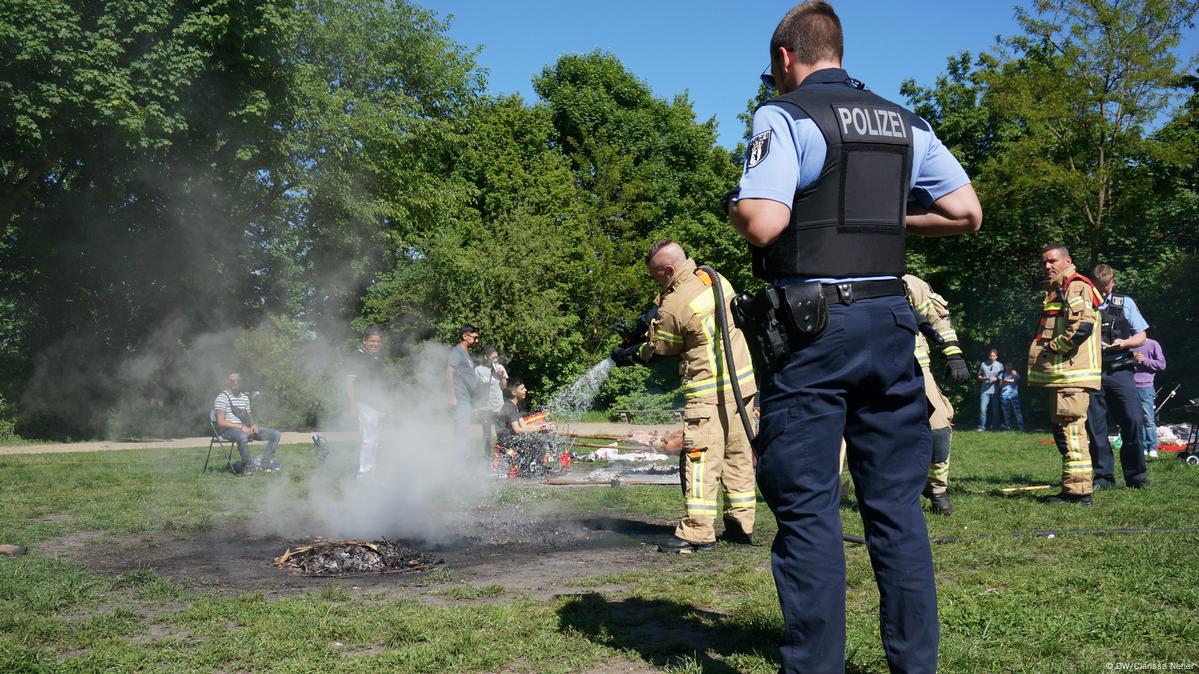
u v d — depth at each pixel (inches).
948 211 112.7
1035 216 980.6
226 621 156.1
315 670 127.4
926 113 1133.7
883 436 106.4
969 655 125.3
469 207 1385.3
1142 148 842.8
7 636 147.2
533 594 174.7
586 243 1346.0
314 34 1024.2
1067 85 838.5
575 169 1553.9
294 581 191.6
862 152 104.3
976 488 323.6
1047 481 347.3
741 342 224.1
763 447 108.7
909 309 106.8
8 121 703.1
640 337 239.0
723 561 206.1
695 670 122.6
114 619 157.2
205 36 761.6
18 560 212.4
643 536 247.0
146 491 365.4
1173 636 133.2
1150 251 976.9
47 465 493.4
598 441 643.5
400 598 170.9
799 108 104.7
